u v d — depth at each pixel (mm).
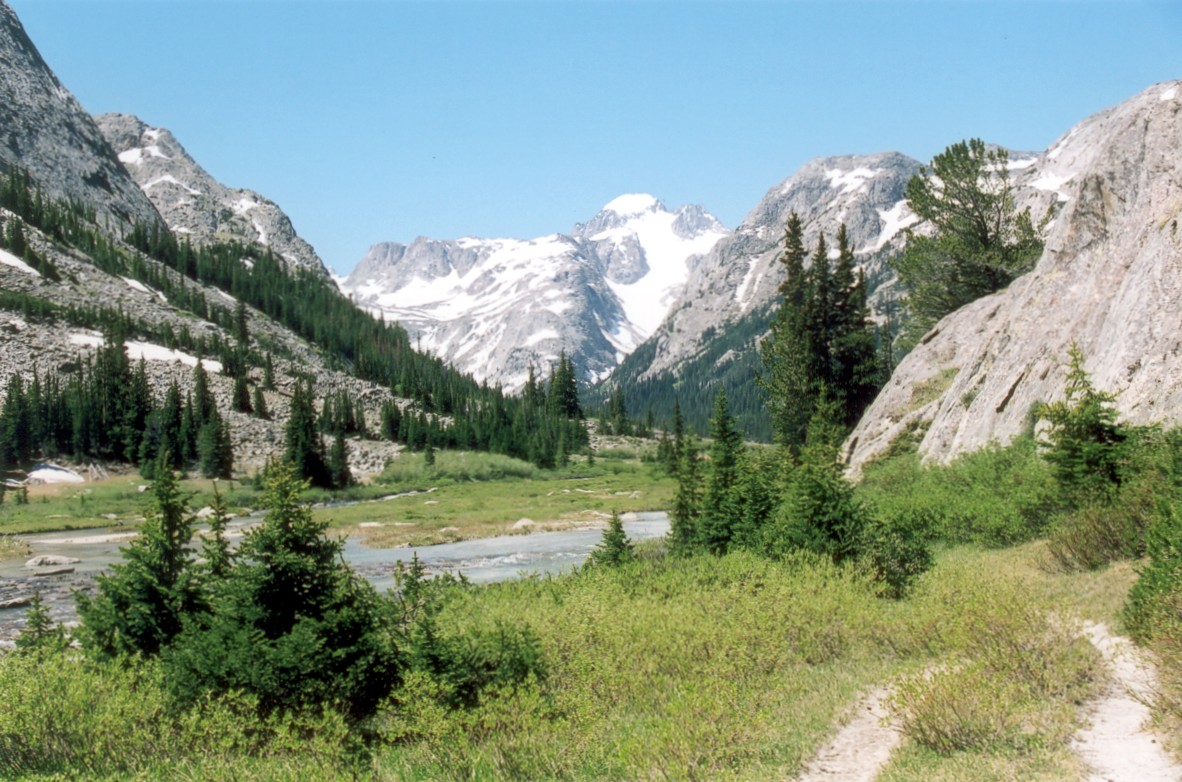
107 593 14867
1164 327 25172
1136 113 34906
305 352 181000
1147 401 24141
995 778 8695
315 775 10406
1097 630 13594
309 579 13094
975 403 37625
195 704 12289
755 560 21125
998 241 55031
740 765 10023
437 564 46219
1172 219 27391
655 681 13320
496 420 141750
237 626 12859
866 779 9406
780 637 15039
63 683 12219
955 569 19703
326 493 97562
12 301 132625
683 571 22875
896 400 48125
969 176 54188
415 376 175000
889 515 25031
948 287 57688
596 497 90938
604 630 15422
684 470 29656
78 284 155125
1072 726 9781
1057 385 31078
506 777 10477
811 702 12305
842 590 17531
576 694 12539
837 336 61125
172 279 187000
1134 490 18500
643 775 9977
